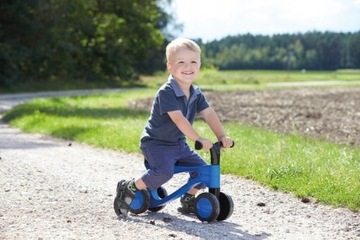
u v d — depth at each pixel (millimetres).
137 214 7645
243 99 37688
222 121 22141
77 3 58062
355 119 23969
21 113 22656
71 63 56750
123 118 20281
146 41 68125
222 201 7352
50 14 50781
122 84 61875
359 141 16203
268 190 9016
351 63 159500
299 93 47344
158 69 84375
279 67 155375
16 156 12281
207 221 7273
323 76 105125
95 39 63312
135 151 12711
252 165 10094
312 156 10812
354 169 9453
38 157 12164
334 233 6910
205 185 7348
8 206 7957
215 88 54312
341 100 38094
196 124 18266
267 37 157375
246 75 86438
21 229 6852
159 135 7316
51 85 52031
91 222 7195
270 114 26016
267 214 7746
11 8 47250
